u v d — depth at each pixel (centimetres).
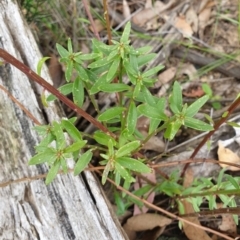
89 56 46
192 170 65
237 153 65
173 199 62
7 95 54
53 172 41
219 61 82
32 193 50
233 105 47
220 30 86
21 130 53
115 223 51
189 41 85
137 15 88
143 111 42
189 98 79
